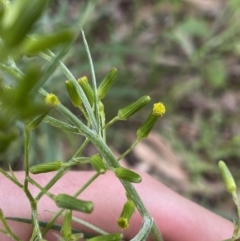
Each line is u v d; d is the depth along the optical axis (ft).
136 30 1.03
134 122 0.95
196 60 0.95
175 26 0.99
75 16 0.94
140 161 0.92
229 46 0.96
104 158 0.27
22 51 0.15
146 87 0.98
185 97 1.01
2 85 0.20
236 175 0.93
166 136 0.95
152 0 1.07
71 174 0.53
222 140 0.97
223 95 1.02
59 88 0.81
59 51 0.21
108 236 0.25
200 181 0.93
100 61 0.86
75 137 0.85
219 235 0.54
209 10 1.09
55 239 0.46
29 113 0.15
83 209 0.20
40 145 0.79
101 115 0.28
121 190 0.52
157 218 0.54
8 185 0.49
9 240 0.46
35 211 0.26
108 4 1.02
